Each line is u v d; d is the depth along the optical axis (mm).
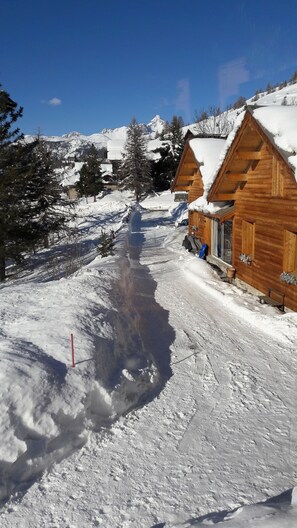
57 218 28219
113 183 67125
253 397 6270
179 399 6230
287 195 9805
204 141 18266
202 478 4480
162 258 18328
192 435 5297
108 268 12883
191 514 3941
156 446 5066
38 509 4035
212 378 6922
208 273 14547
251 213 12211
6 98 20422
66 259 21531
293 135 8797
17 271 22609
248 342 8500
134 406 6004
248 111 10188
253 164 11812
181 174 21016
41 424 4730
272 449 4996
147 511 4008
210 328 9367
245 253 12945
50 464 4617
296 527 2896
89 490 4309
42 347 6199
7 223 19719
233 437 5250
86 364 5902
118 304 9398
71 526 3842
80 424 5109
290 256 10062
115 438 5223
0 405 4617
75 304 8414
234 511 3576
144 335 8898
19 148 21391
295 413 5805
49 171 27391
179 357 7820
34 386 5059
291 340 8375
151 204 45969
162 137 77000
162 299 11766
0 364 5316
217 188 13250
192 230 20953
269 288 11172
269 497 4148
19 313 7938
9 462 4250
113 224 34750
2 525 3842
